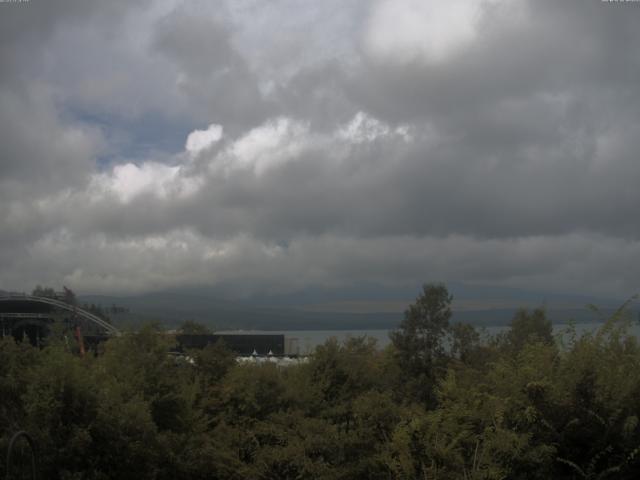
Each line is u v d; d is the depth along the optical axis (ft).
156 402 36.04
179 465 32.50
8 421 28.81
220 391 43.11
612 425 23.76
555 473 24.45
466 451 26.11
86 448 27.07
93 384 29.53
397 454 27.78
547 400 24.82
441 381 32.27
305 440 31.81
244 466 33.81
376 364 55.36
